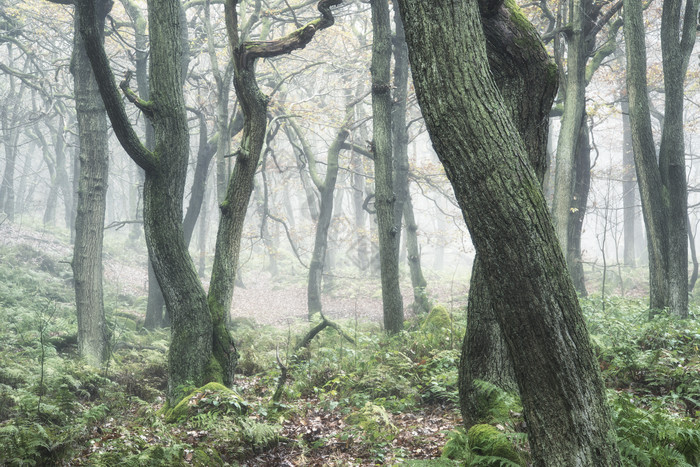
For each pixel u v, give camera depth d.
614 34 14.62
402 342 9.56
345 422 6.42
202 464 4.86
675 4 9.91
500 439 4.08
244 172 8.00
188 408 6.48
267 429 5.59
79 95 11.61
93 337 11.14
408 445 5.58
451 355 8.11
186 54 16.59
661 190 10.02
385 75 10.52
